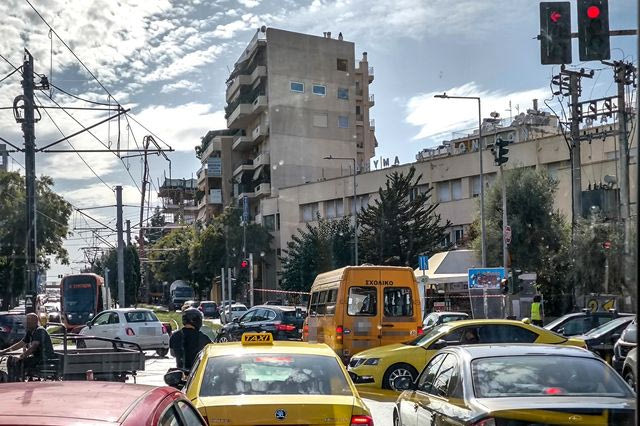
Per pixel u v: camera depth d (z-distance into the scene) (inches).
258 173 2837.1
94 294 1722.4
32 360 506.0
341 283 727.7
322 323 785.6
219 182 3243.1
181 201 4370.1
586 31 482.6
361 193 2322.8
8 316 1156.5
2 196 1793.8
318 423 248.5
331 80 2787.9
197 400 257.8
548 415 236.4
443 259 1465.3
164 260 3366.1
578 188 1370.6
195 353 409.7
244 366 280.2
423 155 2861.7
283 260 2327.8
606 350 701.3
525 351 287.7
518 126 2434.8
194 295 3206.2
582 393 261.0
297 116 2728.8
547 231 1571.1
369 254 1873.8
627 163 1291.8
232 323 1139.9
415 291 734.5
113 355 532.7
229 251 2645.2
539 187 1600.6
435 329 616.7
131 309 1081.4
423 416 307.9
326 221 2267.5
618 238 1304.1
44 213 2016.5
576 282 1365.7
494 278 1122.7
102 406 143.0
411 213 1861.5
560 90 1359.5
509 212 1593.3
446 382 296.2
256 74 2746.1
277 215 2664.9
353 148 2795.3
